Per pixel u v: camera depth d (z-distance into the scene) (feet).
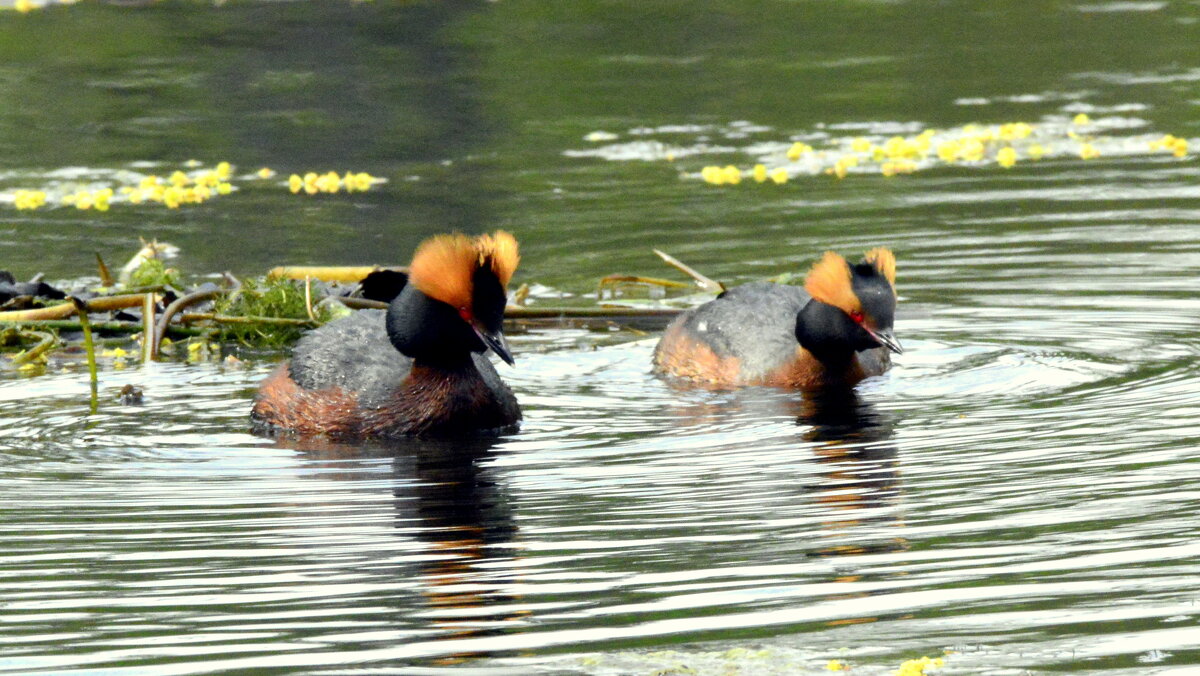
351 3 136.77
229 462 40.34
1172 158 79.46
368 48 117.29
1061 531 32.22
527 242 67.15
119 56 114.93
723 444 41.24
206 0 139.64
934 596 28.58
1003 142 85.15
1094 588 28.68
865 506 34.68
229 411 46.24
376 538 33.27
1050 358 49.21
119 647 27.17
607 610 28.35
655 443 41.55
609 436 42.55
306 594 29.66
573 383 49.34
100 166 83.82
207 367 52.39
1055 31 117.91
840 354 48.19
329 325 46.68
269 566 31.40
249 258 65.00
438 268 42.65
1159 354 48.98
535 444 41.86
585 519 34.35
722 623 27.55
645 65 109.50
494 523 34.17
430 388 43.06
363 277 60.39
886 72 105.09
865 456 39.34
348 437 42.86
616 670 25.53
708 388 48.49
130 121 94.63
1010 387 46.24
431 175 80.84
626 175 79.92
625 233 68.08
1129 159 79.71
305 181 79.30
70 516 35.29
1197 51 108.06
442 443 42.19
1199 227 65.57
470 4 135.23
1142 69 103.04
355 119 94.58
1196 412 42.01
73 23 129.08
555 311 57.47
